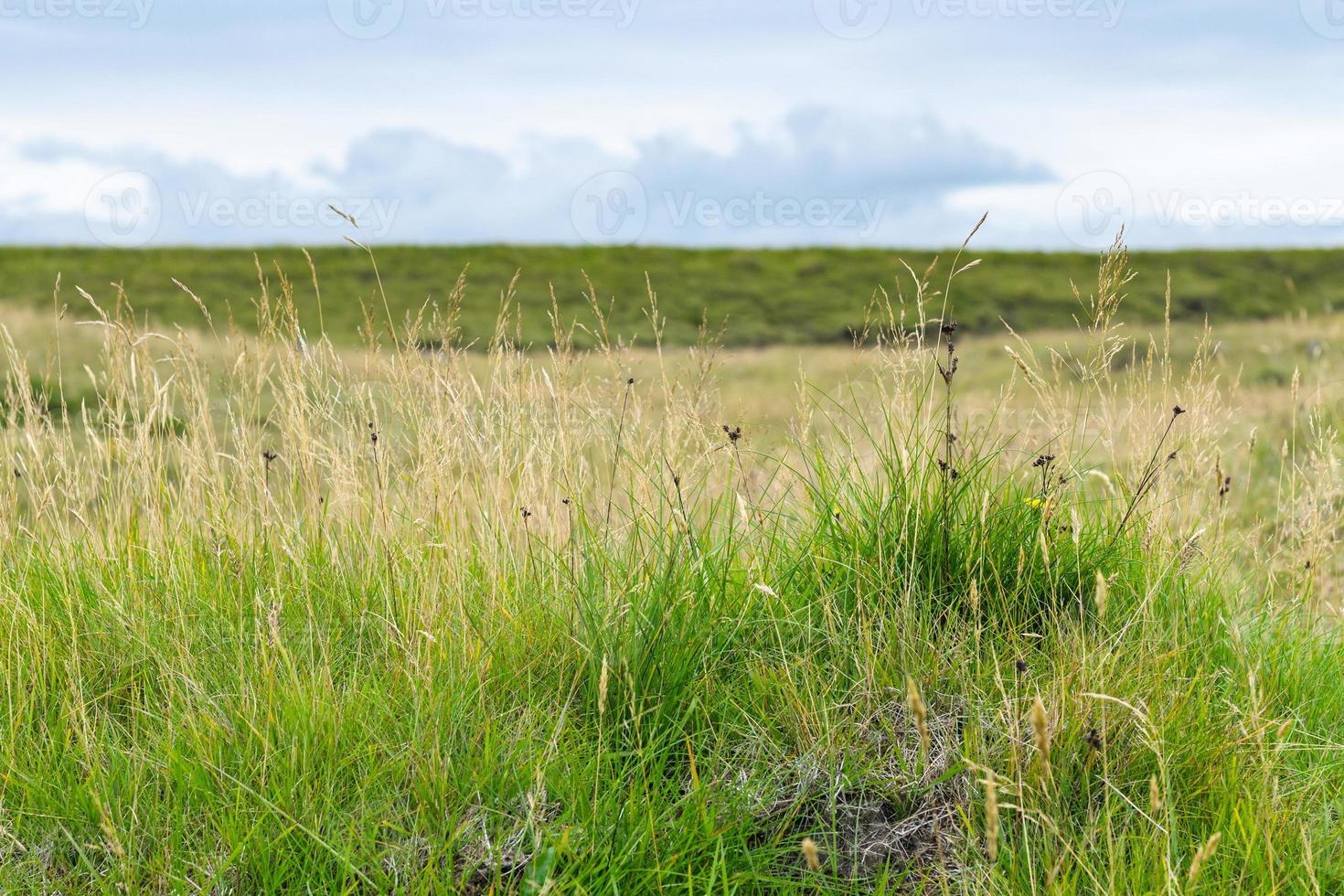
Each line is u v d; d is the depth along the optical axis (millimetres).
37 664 3016
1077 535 3189
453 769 2547
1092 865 2279
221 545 3600
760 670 3043
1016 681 2750
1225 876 2289
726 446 3613
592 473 4008
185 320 31266
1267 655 3295
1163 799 2486
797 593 3375
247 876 2295
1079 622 3135
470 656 2963
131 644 3148
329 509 3873
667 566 3148
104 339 3961
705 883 2295
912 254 47844
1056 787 2504
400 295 38031
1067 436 3934
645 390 3936
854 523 3551
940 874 2355
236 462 3822
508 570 3518
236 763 2588
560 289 40750
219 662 3078
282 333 3803
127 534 3732
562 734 2754
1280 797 2498
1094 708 2664
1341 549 4621
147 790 2527
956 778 2631
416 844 2373
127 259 40156
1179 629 3285
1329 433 4234
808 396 3967
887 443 3893
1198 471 4055
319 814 2430
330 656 3084
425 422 3691
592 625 2998
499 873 2221
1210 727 2732
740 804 2521
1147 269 42062
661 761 2715
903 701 2918
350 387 3883
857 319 36844
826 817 2562
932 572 3373
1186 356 16562
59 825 2414
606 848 2303
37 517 3688
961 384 13195
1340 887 2289
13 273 36156
